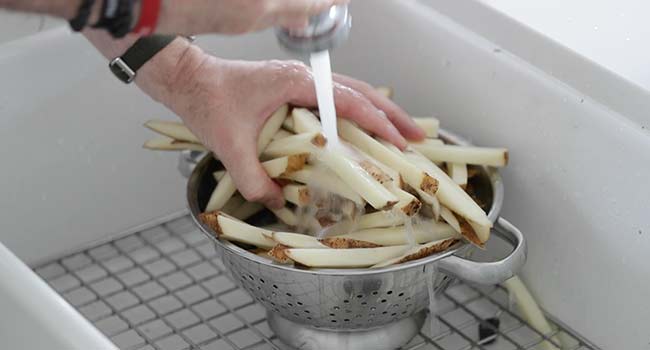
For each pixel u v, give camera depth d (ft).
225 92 3.23
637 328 3.20
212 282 3.74
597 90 3.21
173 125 3.45
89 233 3.92
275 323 3.38
